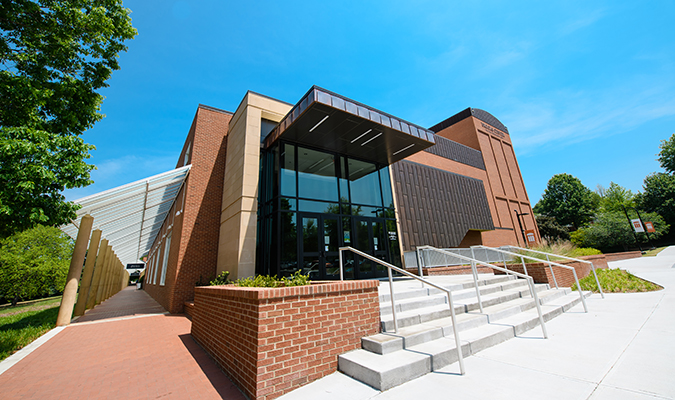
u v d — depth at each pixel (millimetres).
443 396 2578
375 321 4016
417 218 18062
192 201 11562
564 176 52031
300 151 10375
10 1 6281
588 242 34281
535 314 5414
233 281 9102
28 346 5758
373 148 10992
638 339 3896
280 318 3119
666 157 43312
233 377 3471
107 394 3176
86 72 7672
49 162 5383
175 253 11883
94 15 7062
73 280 8578
